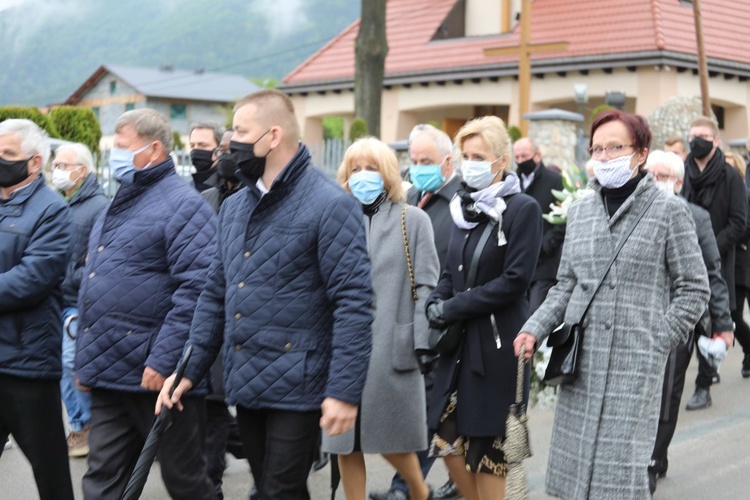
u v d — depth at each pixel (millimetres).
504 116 28422
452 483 6246
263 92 4184
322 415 4094
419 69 28250
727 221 8594
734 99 26062
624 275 4379
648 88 24344
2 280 4867
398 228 5434
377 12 22125
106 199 6828
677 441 7617
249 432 4262
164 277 4758
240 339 4074
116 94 69375
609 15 26078
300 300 4066
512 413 4637
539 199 9875
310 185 4133
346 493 5453
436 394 5188
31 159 5062
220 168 6008
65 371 6977
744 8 27312
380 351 5320
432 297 5207
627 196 4488
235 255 4164
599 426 4355
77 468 6875
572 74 25578
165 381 4430
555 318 4602
